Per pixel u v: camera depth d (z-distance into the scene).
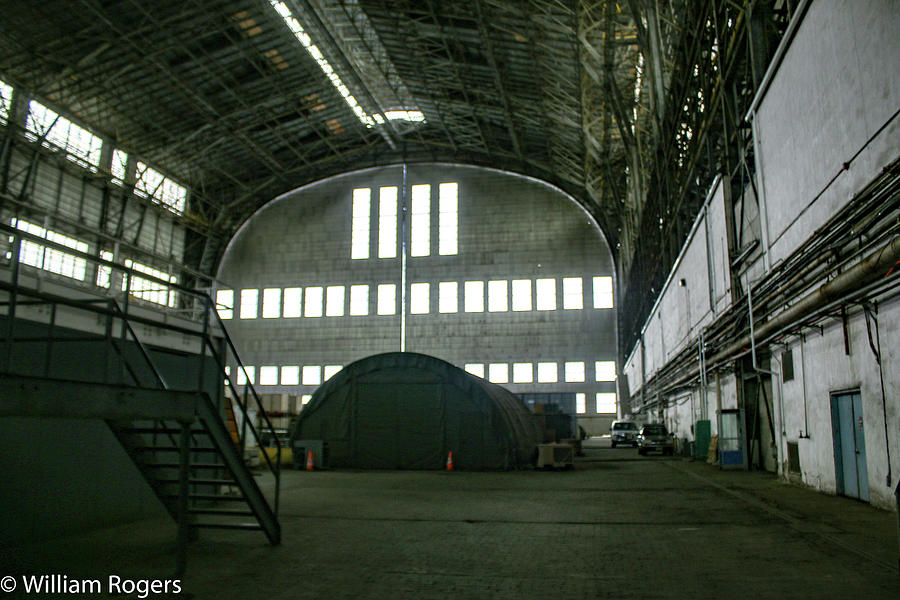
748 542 9.62
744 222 20.84
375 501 15.10
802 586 7.05
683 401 34.06
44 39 38.78
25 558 8.84
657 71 30.12
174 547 9.59
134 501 12.11
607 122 39.72
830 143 13.32
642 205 41.56
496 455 24.81
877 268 10.54
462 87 48.53
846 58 12.37
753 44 18.03
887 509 11.85
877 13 11.02
